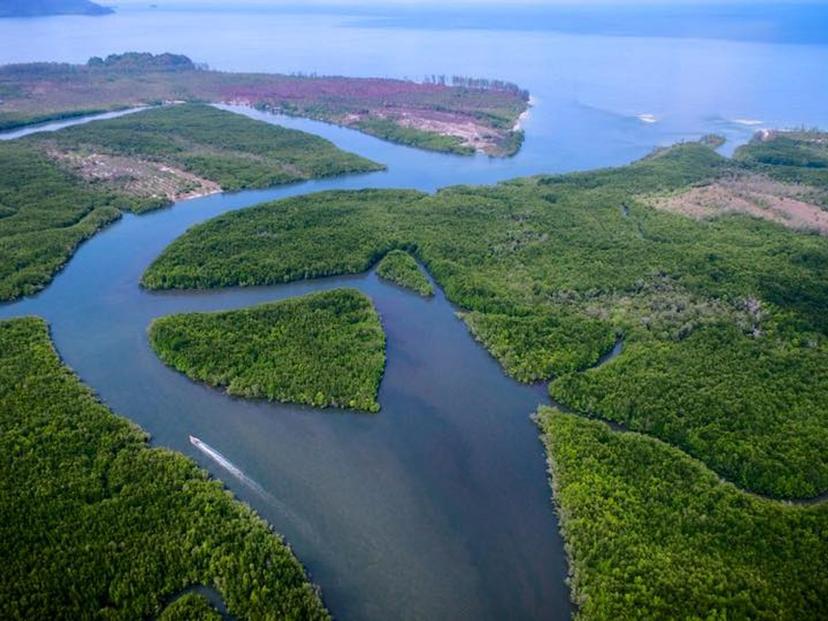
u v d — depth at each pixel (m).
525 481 112.25
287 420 124.75
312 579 93.44
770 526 97.19
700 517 98.50
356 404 127.44
